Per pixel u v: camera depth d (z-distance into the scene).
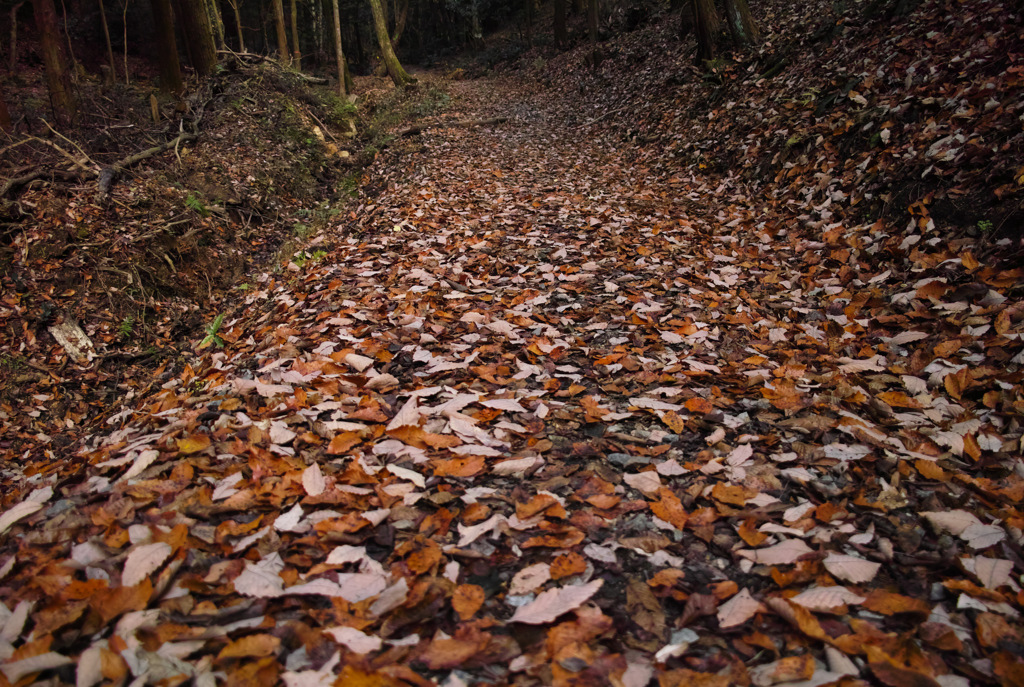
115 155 7.38
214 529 1.60
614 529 1.66
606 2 21.31
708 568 1.51
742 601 1.33
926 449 1.97
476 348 2.84
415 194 6.90
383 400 2.30
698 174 7.16
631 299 3.54
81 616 1.30
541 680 1.17
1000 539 1.53
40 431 4.55
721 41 10.46
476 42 28.52
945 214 3.70
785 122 6.50
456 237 5.07
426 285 3.75
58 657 1.17
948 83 4.74
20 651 1.19
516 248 4.73
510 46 25.47
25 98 9.06
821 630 1.24
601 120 11.90
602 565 1.53
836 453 1.93
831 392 2.37
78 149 6.98
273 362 2.75
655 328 3.15
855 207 4.51
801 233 4.66
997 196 3.43
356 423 2.15
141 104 9.52
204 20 11.56
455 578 1.46
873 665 1.16
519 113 14.58
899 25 6.44
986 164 3.68
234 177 8.11
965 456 1.96
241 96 10.79
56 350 5.06
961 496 1.74
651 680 1.17
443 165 8.67
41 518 1.77
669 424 2.16
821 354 2.81
